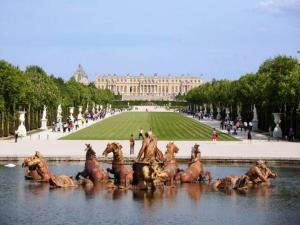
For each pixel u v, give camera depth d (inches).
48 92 6122.1
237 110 6983.3
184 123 6742.1
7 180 2063.2
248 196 1803.6
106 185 1972.2
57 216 1503.4
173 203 1683.1
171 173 1979.6
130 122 6835.6
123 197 1769.2
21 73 5290.4
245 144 3779.5
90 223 1430.9
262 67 6343.5
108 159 2664.9
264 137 4662.9
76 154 2810.0
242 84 6535.4
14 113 4835.1
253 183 2014.0
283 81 4820.4
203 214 1544.0
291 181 2118.6
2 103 4407.0
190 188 1945.1
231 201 1720.0
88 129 5452.8
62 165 2551.7
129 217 1498.5
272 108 5152.6
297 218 1503.4
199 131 5236.2
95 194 1812.3
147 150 1940.2
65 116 7234.3
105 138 4239.7
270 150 3253.0
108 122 6884.8
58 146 3420.3
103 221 1453.0
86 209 1589.6
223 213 1558.8
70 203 1668.3
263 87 5280.5
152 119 7755.9
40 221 1448.1
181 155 2829.7
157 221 1459.2
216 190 1909.4
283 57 5413.4
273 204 1679.4
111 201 1704.0
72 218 1482.5
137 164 1918.1
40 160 2026.3
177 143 3757.4
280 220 1481.3
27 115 5295.3
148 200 1724.9
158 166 1940.2
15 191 1844.2
